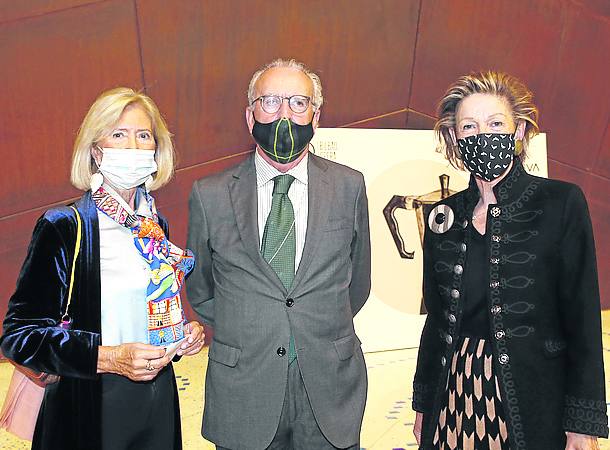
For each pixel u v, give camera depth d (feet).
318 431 7.33
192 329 6.74
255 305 7.17
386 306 17.11
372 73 17.92
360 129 17.42
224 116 16.99
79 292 6.22
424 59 18.26
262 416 7.11
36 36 15.51
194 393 14.07
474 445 6.29
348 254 7.56
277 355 7.13
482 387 6.26
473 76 6.69
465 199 6.79
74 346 6.03
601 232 20.45
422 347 7.02
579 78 19.52
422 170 17.71
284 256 7.30
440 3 18.06
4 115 15.58
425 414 6.82
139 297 6.41
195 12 16.37
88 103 16.01
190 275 7.93
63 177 16.20
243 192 7.50
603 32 19.49
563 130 19.62
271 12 16.89
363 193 7.88
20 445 11.71
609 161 20.25
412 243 17.47
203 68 16.63
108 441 6.31
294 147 7.22
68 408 6.23
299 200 7.50
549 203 6.28
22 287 6.13
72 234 6.24
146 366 6.06
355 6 17.49
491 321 6.23
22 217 16.07
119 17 15.90
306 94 7.30
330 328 7.30
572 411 6.00
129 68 16.12
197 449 11.55
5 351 6.04
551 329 6.23
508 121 6.39
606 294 20.56
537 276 6.19
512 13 18.61
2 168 15.76
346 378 7.39
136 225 6.43
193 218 7.62
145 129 6.56
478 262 6.47
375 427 12.41
